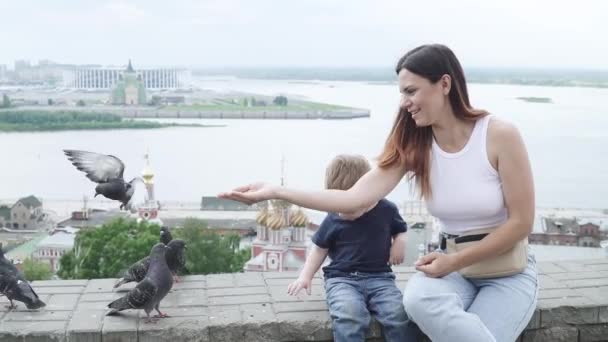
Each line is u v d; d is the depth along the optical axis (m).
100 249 35.28
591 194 97.88
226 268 40.94
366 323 4.95
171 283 5.04
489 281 4.71
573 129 174.00
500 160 4.50
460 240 4.70
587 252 62.69
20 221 87.81
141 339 4.89
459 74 4.54
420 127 4.73
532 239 67.44
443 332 4.36
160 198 108.25
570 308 5.29
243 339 5.00
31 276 43.91
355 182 5.33
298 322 5.04
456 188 4.60
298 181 120.25
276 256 44.00
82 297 5.48
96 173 5.40
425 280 4.59
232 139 185.38
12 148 169.25
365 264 5.29
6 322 4.96
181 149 165.88
